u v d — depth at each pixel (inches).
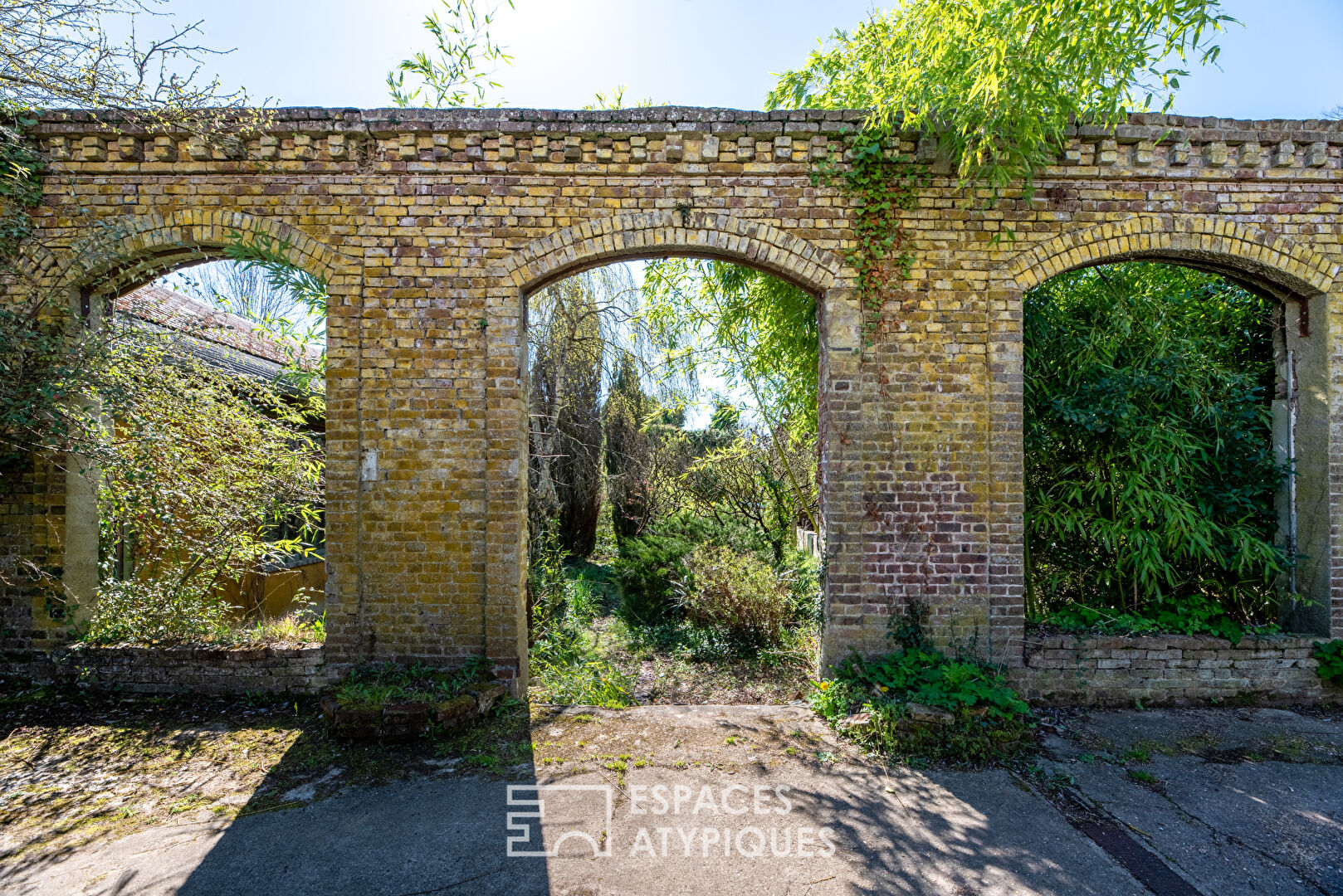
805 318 241.4
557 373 391.2
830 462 181.5
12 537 186.1
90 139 181.5
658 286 298.0
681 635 293.7
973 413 181.0
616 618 339.3
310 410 235.5
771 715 175.8
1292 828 124.7
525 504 191.6
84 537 192.1
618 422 477.4
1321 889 107.3
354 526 181.5
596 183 183.5
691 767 146.8
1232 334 207.2
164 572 217.0
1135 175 180.4
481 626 181.8
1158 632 183.0
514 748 154.9
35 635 187.8
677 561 327.9
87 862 112.5
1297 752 154.3
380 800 132.9
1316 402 185.9
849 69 251.0
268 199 183.3
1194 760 151.0
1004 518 179.6
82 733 162.9
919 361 181.8
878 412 181.6
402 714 156.9
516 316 182.2
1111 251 181.0
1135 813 129.7
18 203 182.7
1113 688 179.5
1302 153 182.7
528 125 180.7
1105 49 143.9
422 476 181.8
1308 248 182.5
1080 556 198.5
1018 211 181.8
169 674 184.9
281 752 153.1
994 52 145.6
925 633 179.6
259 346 310.3
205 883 107.0
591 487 475.8
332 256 181.9
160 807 130.3
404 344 182.1
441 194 183.0
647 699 221.6
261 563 244.5
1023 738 158.4
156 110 168.2
